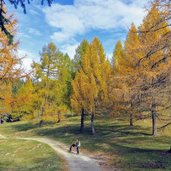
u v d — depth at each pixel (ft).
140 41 79.36
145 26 73.97
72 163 65.62
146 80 69.46
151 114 95.71
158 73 65.82
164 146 85.51
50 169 55.93
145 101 79.46
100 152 84.58
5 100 60.29
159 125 125.08
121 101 102.12
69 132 136.77
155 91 67.36
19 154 83.41
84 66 127.95
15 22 56.80
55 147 98.89
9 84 60.39
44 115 159.12
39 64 155.53
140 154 71.77
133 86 71.20
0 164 67.67
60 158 73.10
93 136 119.96
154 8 60.49
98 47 128.36
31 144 101.45
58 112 161.58
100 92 124.47
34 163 68.44
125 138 106.11
